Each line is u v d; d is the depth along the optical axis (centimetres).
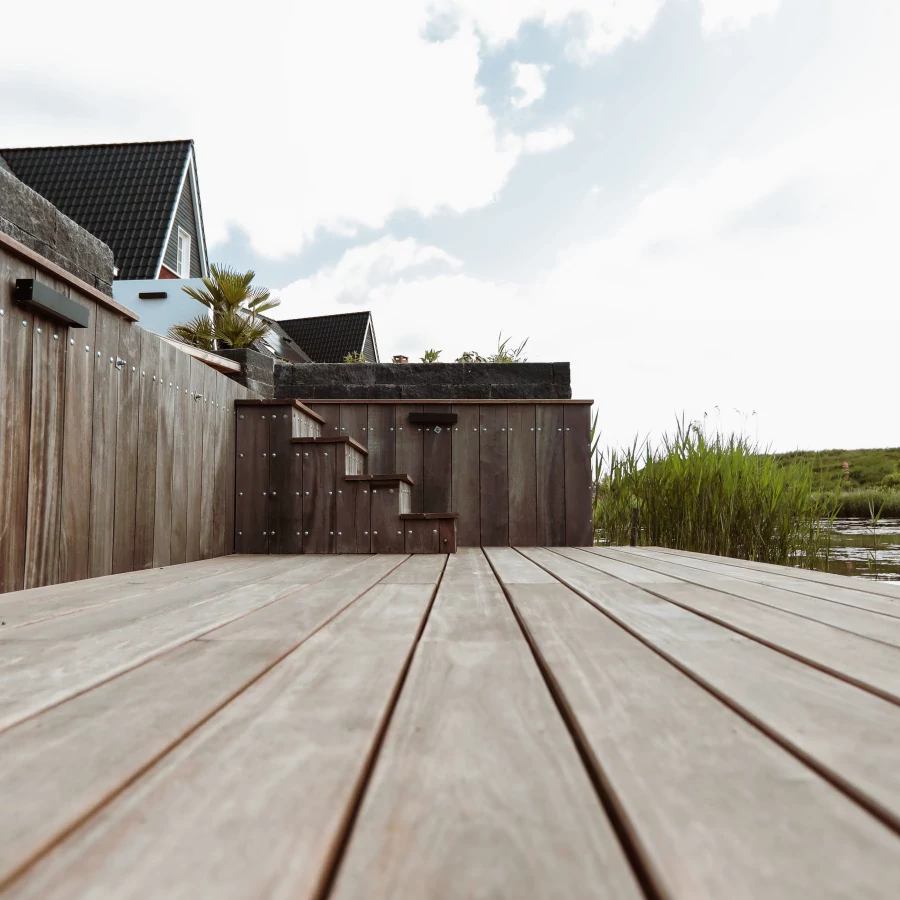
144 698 73
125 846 40
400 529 316
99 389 207
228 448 319
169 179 1284
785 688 76
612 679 81
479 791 49
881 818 44
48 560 181
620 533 432
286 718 66
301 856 39
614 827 47
